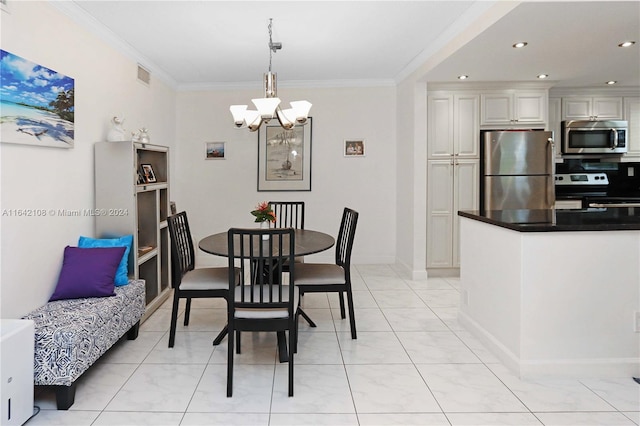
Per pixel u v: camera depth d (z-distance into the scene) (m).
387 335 3.18
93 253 2.87
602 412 2.12
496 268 2.80
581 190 5.25
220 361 2.73
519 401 2.23
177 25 3.34
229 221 5.55
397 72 5.02
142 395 2.29
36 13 2.57
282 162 5.49
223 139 5.49
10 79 2.33
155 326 3.37
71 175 2.98
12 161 2.40
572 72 4.20
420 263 4.80
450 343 3.03
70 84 2.90
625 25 2.85
